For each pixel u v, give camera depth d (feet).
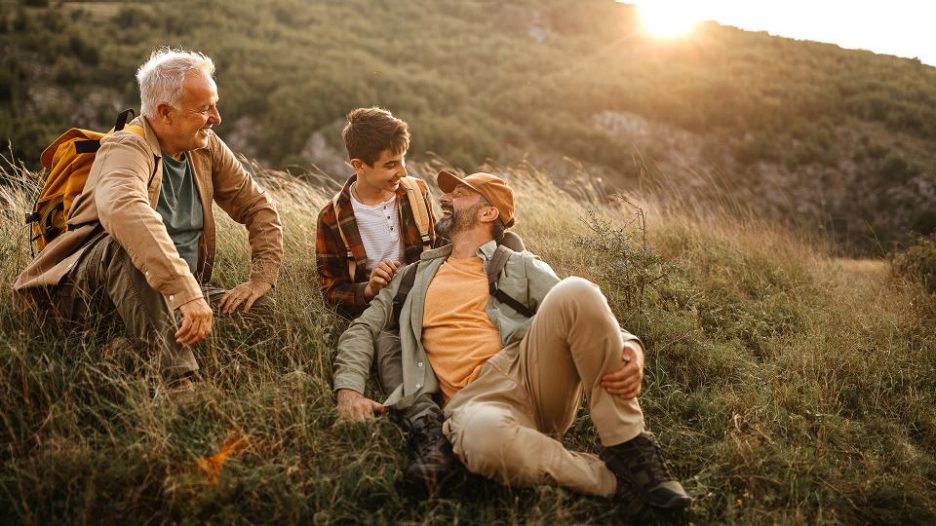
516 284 9.27
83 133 9.30
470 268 9.69
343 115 158.81
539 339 7.89
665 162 160.76
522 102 182.91
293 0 279.49
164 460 7.50
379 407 8.94
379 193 11.35
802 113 168.14
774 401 10.31
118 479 7.43
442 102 184.24
